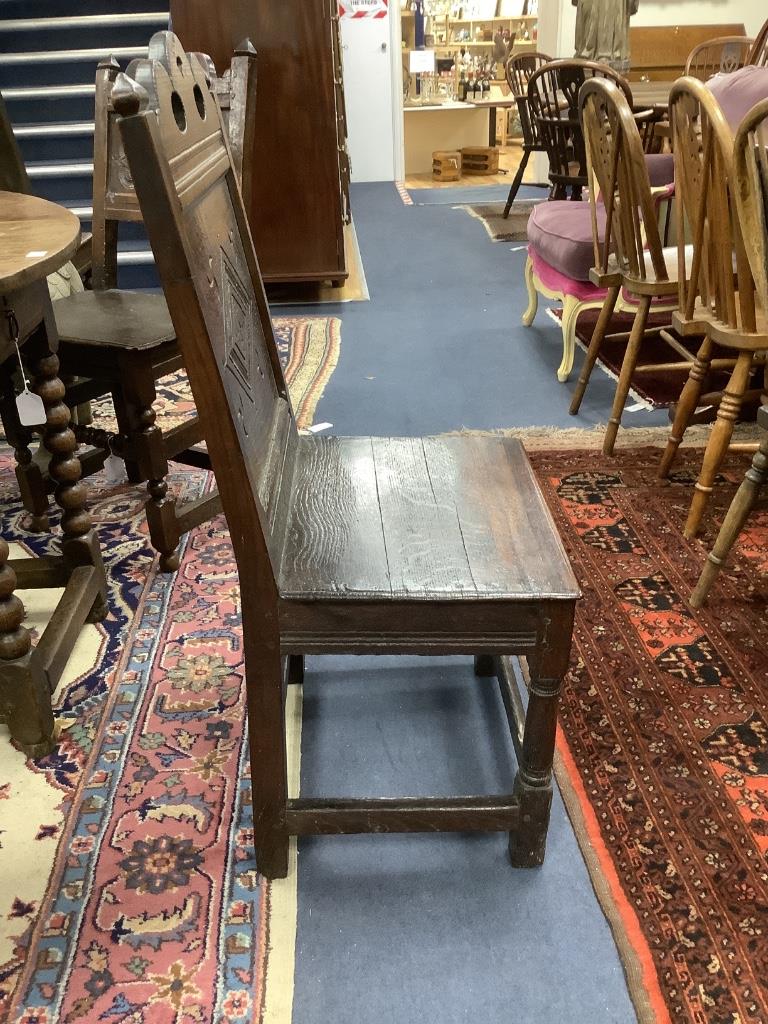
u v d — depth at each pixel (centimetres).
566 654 104
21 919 113
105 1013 102
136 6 403
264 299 131
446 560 106
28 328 140
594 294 273
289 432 131
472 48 794
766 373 203
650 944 109
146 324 178
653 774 135
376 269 432
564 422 261
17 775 137
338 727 147
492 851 125
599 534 200
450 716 150
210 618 174
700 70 465
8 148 300
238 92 188
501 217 534
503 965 108
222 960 108
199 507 193
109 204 200
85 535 167
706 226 178
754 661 159
